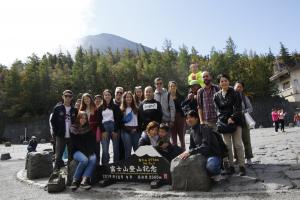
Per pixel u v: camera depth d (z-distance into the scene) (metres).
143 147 7.97
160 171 7.77
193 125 7.56
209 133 7.29
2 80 67.62
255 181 7.14
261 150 11.84
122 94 9.72
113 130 9.02
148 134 8.27
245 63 66.06
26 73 63.41
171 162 7.31
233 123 7.63
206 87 8.64
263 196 6.21
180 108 10.00
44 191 8.28
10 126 57.50
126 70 65.12
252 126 8.73
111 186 7.90
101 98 9.91
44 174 10.11
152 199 6.73
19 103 60.12
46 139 55.75
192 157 7.05
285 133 21.81
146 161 7.90
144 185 7.73
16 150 29.70
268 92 60.22
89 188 7.80
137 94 10.15
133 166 8.02
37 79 62.66
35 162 10.06
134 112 9.16
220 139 7.48
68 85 62.91
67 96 9.05
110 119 8.95
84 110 9.10
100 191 7.62
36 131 56.28
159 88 9.68
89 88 62.22
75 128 8.36
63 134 8.89
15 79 61.91
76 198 7.28
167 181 7.69
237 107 7.76
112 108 9.08
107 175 8.25
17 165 15.06
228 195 6.46
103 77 63.78
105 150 8.94
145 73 64.62
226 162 7.91
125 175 8.10
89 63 65.50
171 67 65.50
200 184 6.87
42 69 64.88
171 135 10.17
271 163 8.93
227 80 7.87
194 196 6.62
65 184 8.35
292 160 9.13
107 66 66.62
